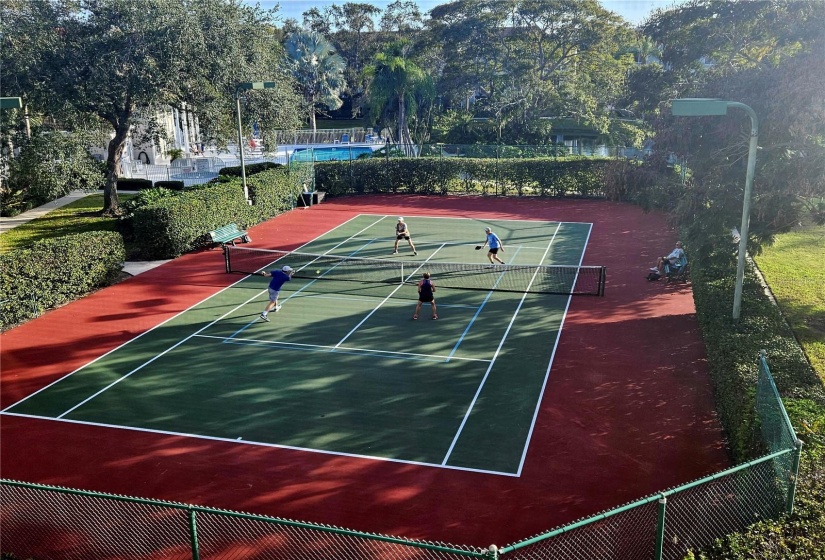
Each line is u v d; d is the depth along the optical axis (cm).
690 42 2995
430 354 1745
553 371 1634
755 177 1723
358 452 1291
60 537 1044
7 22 2845
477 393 1525
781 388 1193
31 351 1802
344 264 2623
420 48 6281
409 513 1104
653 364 1666
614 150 4250
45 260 2098
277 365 1691
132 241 2917
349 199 4069
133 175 4388
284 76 3672
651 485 1166
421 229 3247
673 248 2803
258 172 3631
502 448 1295
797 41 2333
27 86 2852
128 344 1841
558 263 2625
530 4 5609
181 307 2138
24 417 1446
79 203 3794
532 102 5709
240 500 1147
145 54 2883
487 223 3381
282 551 1012
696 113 1497
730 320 1584
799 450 862
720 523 951
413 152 4884
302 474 1222
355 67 8712
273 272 2031
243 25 3322
